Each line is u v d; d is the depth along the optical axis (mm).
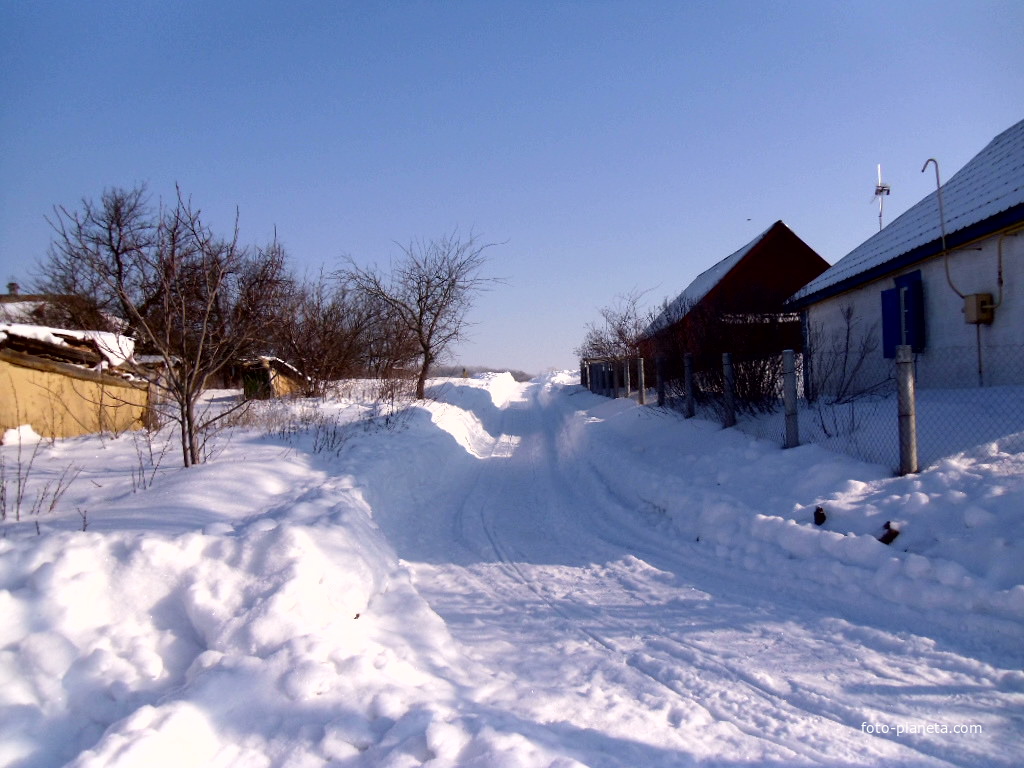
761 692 3932
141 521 5512
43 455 9148
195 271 8562
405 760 3004
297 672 3533
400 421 14008
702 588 5750
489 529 8477
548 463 13922
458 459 14094
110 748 2834
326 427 11992
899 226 12023
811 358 11469
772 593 5504
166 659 3869
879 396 10273
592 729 3582
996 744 3277
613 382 22938
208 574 4277
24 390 10914
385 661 3949
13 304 27250
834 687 3914
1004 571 4582
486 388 33312
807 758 3268
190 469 7617
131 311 7973
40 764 3066
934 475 5922
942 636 4406
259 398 17828
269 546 4559
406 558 7191
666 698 3916
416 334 22484
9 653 3438
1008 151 9836
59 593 3799
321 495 6832
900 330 10625
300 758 3104
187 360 8180
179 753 3002
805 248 24562
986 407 7254
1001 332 8328
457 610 5664
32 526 5352
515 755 2986
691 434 11102
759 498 7121
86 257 8555
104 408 12438
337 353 23422
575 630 5082
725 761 3262
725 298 14445
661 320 17047
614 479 10438
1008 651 4129
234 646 3865
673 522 7652
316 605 4391
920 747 3307
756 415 10812
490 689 4094
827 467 6906
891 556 5172
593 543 7551
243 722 3311
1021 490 5133
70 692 3414
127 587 4090
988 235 8297
